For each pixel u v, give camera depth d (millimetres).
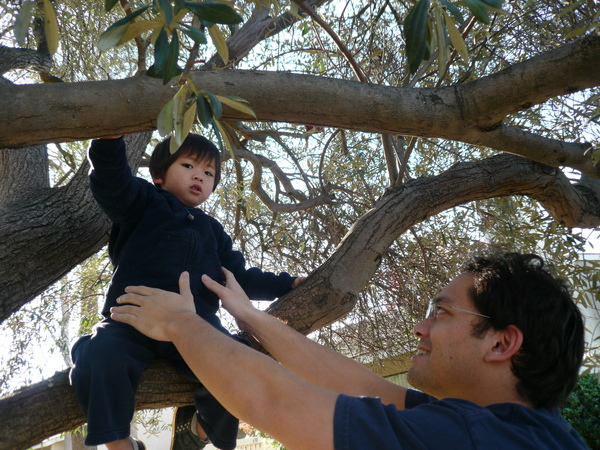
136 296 1711
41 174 2828
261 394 1279
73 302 3994
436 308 1503
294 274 4125
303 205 3830
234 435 1990
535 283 1422
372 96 1644
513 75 1637
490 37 3309
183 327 1568
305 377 1846
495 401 1380
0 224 2408
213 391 1365
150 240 2045
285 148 3998
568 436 1281
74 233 2510
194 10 1177
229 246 2412
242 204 3668
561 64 1583
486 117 1708
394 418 1221
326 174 4227
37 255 2408
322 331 3945
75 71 4020
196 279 2076
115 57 4262
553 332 1376
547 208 3109
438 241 3877
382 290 3877
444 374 1435
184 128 1275
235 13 1193
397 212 2549
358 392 1769
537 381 1366
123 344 1813
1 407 1749
